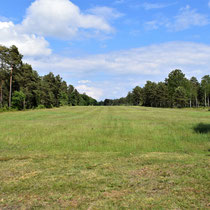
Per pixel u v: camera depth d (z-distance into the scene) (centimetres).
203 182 481
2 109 4269
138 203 389
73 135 1329
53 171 599
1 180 526
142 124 1922
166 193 431
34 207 383
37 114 3584
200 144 1045
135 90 11912
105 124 1989
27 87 5594
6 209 376
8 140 1163
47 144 1073
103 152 891
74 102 12250
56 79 8356
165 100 9025
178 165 625
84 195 431
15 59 4669
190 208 368
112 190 453
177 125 1772
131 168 613
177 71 9025
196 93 8631
